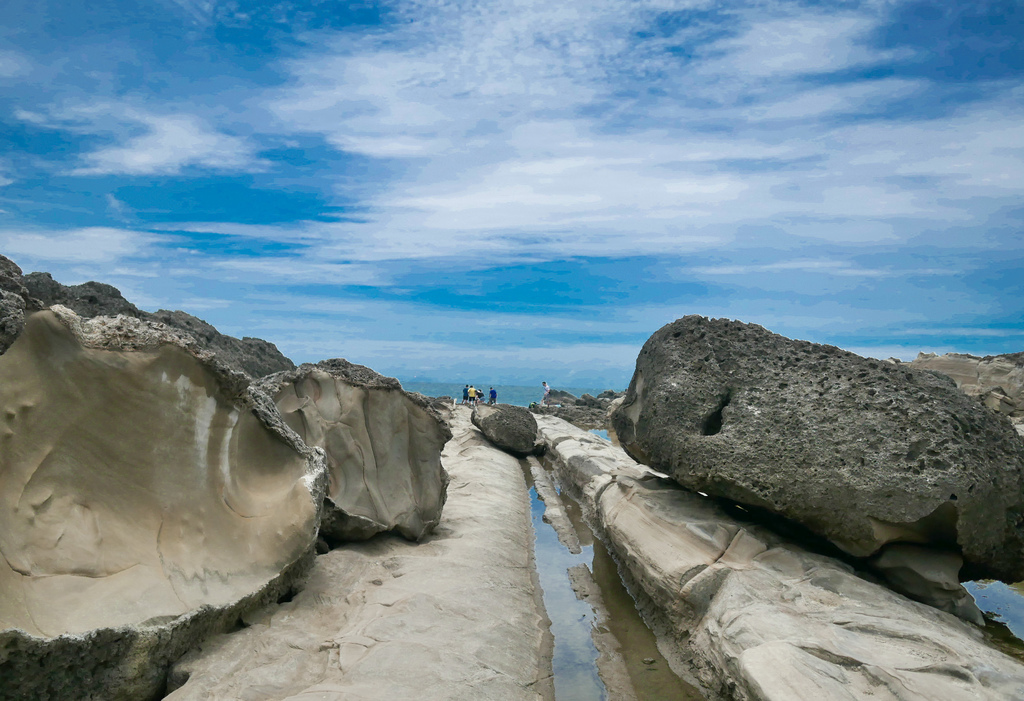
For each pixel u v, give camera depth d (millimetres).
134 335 5078
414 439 8812
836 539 6477
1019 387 18312
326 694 4191
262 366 18875
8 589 3865
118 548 4727
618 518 8750
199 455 5488
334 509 7402
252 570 5535
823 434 6727
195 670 4469
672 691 5703
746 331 8367
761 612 5383
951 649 4516
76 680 4035
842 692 4102
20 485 4246
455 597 6449
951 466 6113
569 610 7742
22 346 4340
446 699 4453
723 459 7121
